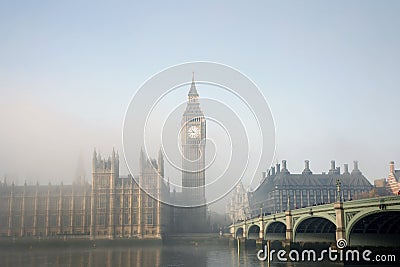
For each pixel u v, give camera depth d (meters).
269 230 146.00
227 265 101.38
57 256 143.75
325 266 85.31
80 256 142.62
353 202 80.19
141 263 113.81
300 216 106.00
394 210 71.12
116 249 185.00
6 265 111.31
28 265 111.31
